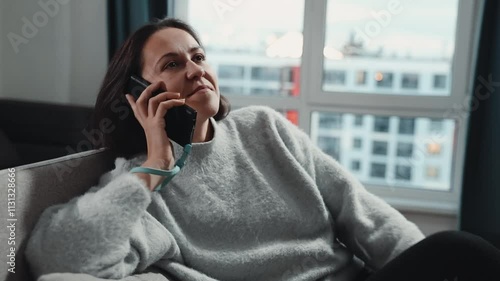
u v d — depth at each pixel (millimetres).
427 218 2164
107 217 761
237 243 988
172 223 913
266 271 990
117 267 755
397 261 955
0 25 2346
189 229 948
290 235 1055
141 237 815
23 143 2053
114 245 753
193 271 900
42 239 743
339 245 1142
